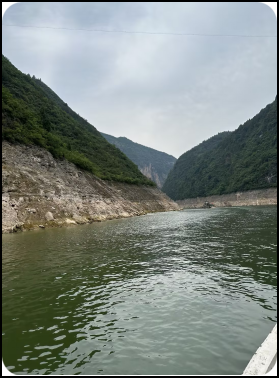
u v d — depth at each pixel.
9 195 38.12
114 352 7.53
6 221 34.31
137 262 17.56
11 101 52.91
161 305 10.62
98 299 11.43
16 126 49.28
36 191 42.56
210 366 6.81
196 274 14.59
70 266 16.78
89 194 55.38
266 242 23.08
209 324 8.95
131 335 8.41
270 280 13.14
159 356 7.29
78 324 9.25
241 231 30.86
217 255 18.92
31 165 46.66
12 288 13.00
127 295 11.80
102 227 38.88
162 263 17.17
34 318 9.79
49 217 40.03
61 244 24.58
